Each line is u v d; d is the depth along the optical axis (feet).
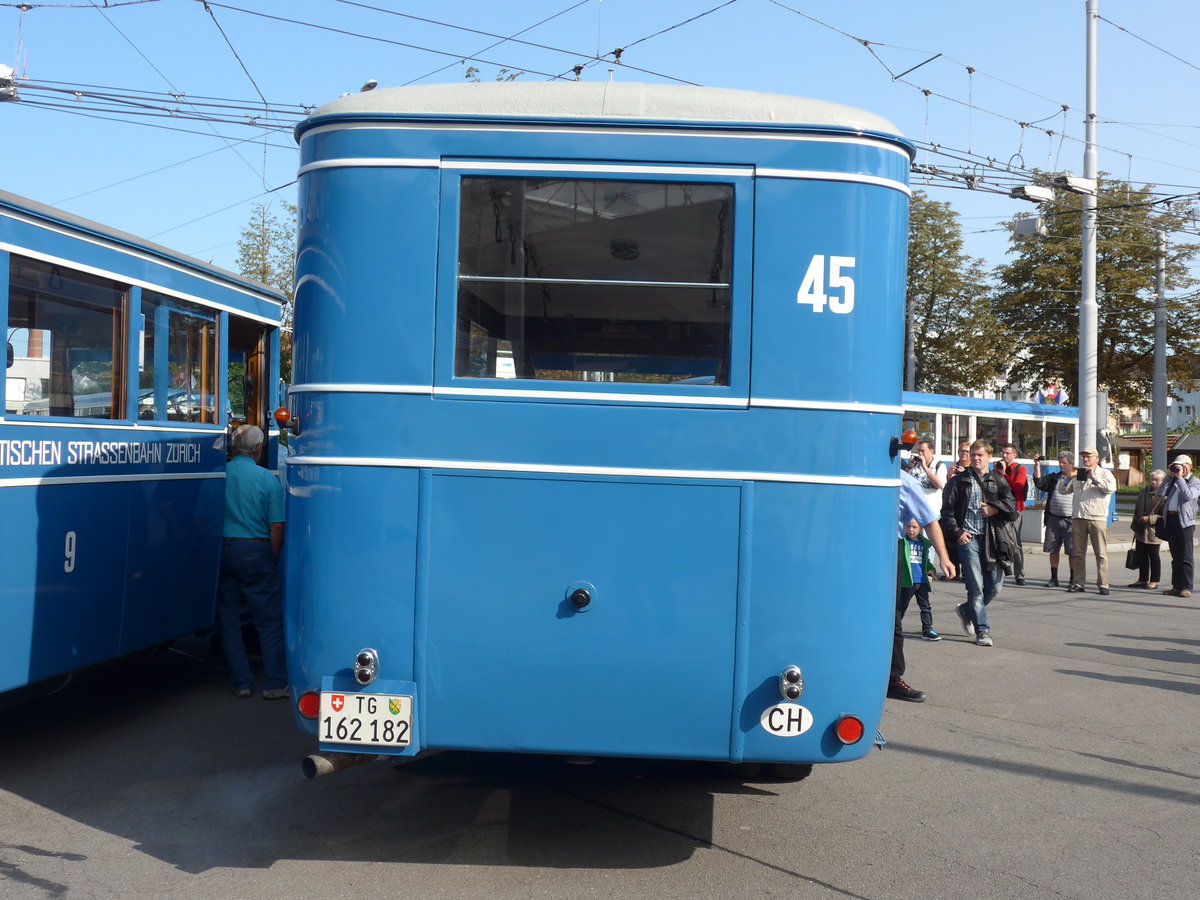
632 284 13.57
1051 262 118.42
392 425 13.51
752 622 13.37
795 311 13.47
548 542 13.39
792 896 14.19
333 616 13.53
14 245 18.12
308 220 13.92
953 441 80.59
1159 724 23.98
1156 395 88.12
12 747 20.66
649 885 14.44
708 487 13.38
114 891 13.96
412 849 15.58
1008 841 16.51
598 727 13.44
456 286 13.56
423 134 13.60
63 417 19.54
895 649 26.03
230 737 21.43
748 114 13.52
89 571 20.26
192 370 24.57
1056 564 50.24
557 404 13.43
